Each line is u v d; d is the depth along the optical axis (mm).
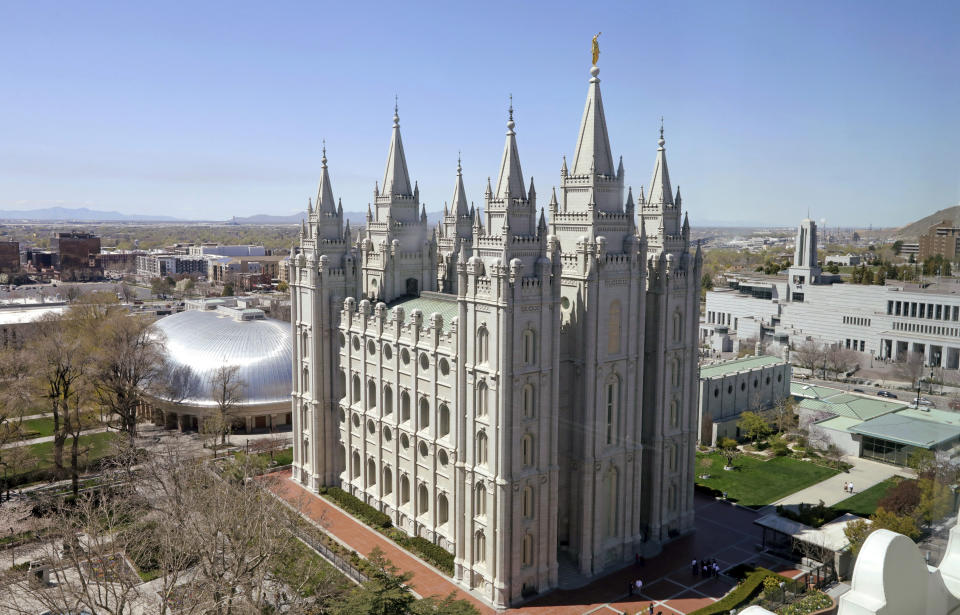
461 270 80812
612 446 87625
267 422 142875
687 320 94500
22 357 133875
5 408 119688
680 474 96500
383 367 99438
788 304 104375
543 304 78812
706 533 97125
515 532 78312
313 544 89125
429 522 92250
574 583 83812
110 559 70625
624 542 89438
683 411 95938
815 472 113125
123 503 84938
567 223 85875
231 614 62719
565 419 86562
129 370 133875
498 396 76812
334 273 109625
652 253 92250
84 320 176000
